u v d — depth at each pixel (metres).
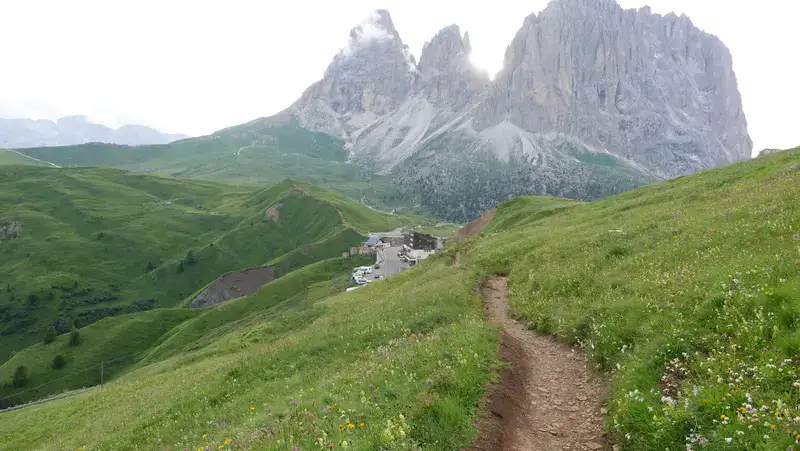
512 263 35.88
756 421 7.03
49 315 174.62
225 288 173.88
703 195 34.69
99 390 44.72
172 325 136.00
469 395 10.66
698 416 8.13
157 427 18.31
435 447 8.39
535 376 13.83
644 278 18.34
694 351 10.80
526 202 85.75
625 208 43.91
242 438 10.49
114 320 132.88
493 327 17.44
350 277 125.06
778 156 43.09
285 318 47.84
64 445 23.56
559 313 19.36
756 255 14.27
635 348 12.53
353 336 21.16
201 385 21.61
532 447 9.74
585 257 26.19
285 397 13.98
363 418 9.48
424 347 14.28
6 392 107.56
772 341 9.25
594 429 10.50
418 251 139.12
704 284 13.84
